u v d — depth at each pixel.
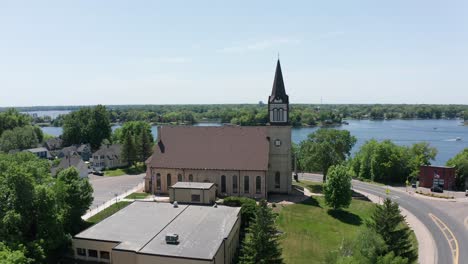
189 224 52.69
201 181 77.00
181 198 68.81
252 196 75.38
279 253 43.66
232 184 76.00
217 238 47.22
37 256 42.56
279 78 77.75
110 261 47.12
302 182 95.44
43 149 144.50
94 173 109.19
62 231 48.41
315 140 96.19
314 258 50.38
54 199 47.66
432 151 110.81
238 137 79.44
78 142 156.12
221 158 77.25
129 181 97.69
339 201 67.38
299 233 58.59
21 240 42.84
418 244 57.16
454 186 94.50
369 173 111.06
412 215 71.25
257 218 44.22
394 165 104.81
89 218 63.72
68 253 49.69
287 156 78.44
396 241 46.06
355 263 37.25
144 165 120.88
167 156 79.62
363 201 78.88
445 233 61.81
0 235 41.94
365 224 53.97
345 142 98.38
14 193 44.28
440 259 52.00
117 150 131.00
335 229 61.34
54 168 105.25
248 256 43.25
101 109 160.38
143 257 42.75
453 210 74.69
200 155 78.50
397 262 38.25
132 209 60.53
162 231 49.91
